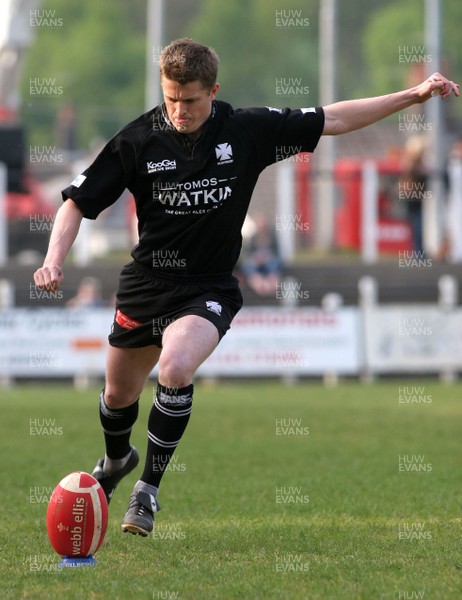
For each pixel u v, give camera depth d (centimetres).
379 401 5925
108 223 11900
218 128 2073
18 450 3919
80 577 1911
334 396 6262
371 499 2841
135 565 2030
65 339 7300
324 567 1995
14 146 9325
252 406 5612
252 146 2102
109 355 2200
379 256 9762
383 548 2183
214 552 2158
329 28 10356
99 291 8625
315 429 4588
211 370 7294
